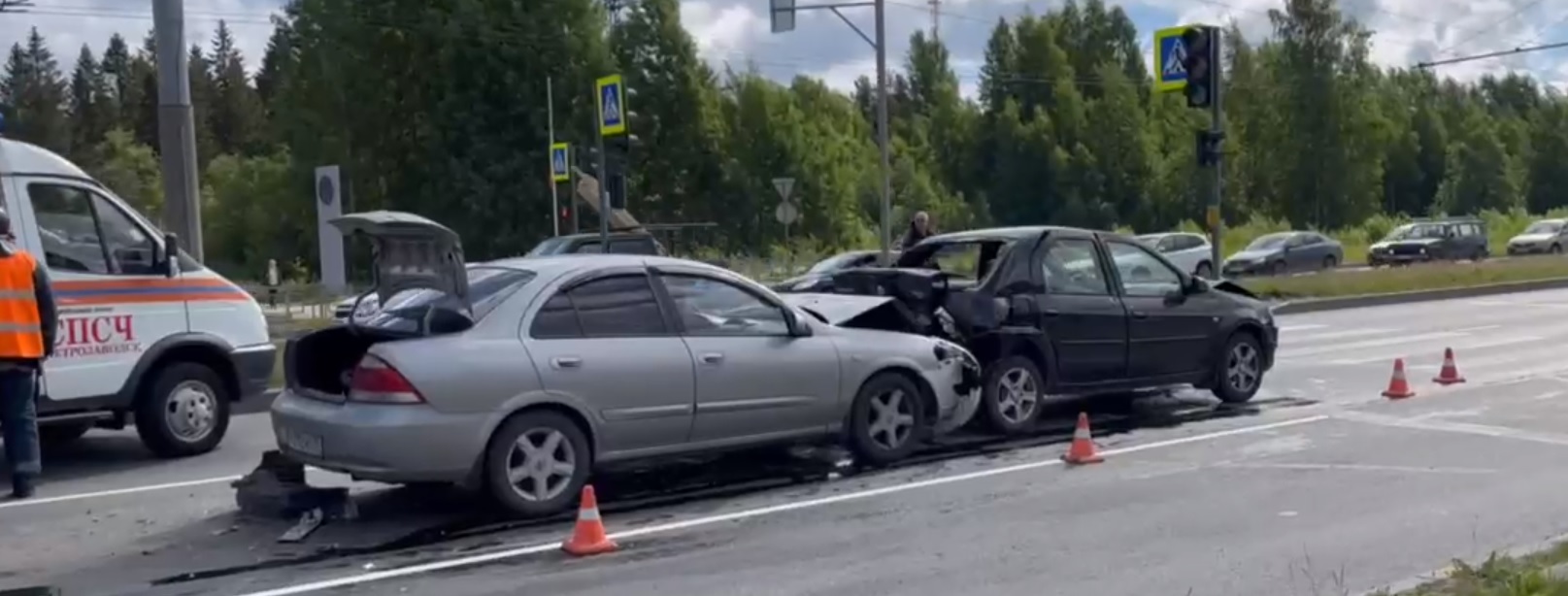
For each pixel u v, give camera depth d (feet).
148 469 34.40
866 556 24.00
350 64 186.70
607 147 98.07
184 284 36.22
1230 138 266.36
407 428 25.03
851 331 31.68
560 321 27.17
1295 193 256.73
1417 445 34.12
